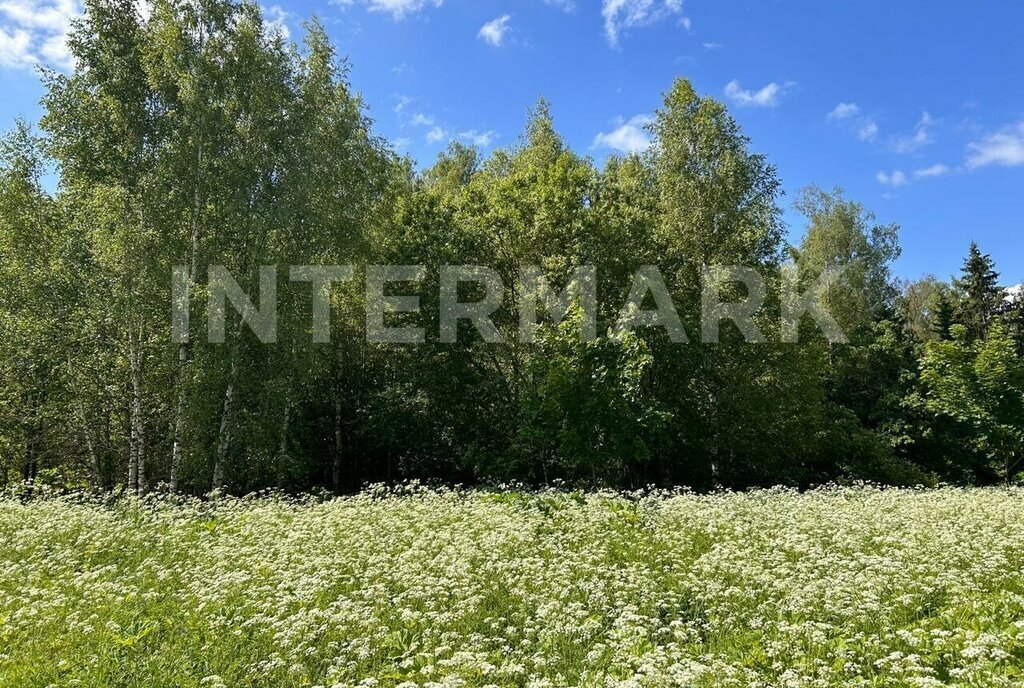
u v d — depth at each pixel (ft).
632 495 56.08
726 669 19.01
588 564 30.81
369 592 27.22
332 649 23.02
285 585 28.78
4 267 69.46
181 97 66.23
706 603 26.86
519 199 87.10
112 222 65.82
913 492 59.52
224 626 24.68
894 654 19.01
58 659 21.84
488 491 61.93
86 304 69.10
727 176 88.38
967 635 20.27
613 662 21.06
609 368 67.67
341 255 78.18
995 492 58.18
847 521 40.24
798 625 22.35
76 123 68.49
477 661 20.56
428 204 91.50
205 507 53.83
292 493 78.74
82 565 35.47
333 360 84.53
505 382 85.61
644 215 90.17
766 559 31.58
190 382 64.13
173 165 66.39
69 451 78.89
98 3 69.15
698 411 86.58
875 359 122.11
